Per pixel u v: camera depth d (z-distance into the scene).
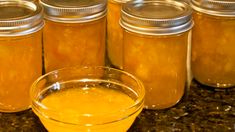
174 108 0.56
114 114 0.44
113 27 0.62
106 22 0.62
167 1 0.55
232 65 0.58
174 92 0.55
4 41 0.50
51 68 0.58
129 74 0.51
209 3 0.55
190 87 0.60
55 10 0.53
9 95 0.52
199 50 0.59
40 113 0.46
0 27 0.48
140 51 0.52
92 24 0.55
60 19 0.53
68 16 0.53
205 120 0.54
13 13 0.52
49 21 0.54
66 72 0.52
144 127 0.52
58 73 0.52
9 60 0.51
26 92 0.53
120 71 0.52
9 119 0.53
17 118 0.53
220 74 0.59
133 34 0.52
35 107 0.46
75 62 0.56
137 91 0.50
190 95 0.58
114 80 0.53
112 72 0.53
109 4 0.61
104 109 0.48
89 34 0.55
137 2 0.55
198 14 0.57
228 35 0.56
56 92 0.52
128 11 0.52
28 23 0.49
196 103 0.57
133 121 0.50
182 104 0.56
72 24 0.54
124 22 0.52
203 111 0.55
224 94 0.59
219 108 0.56
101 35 0.57
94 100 0.50
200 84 0.61
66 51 0.56
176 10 0.53
